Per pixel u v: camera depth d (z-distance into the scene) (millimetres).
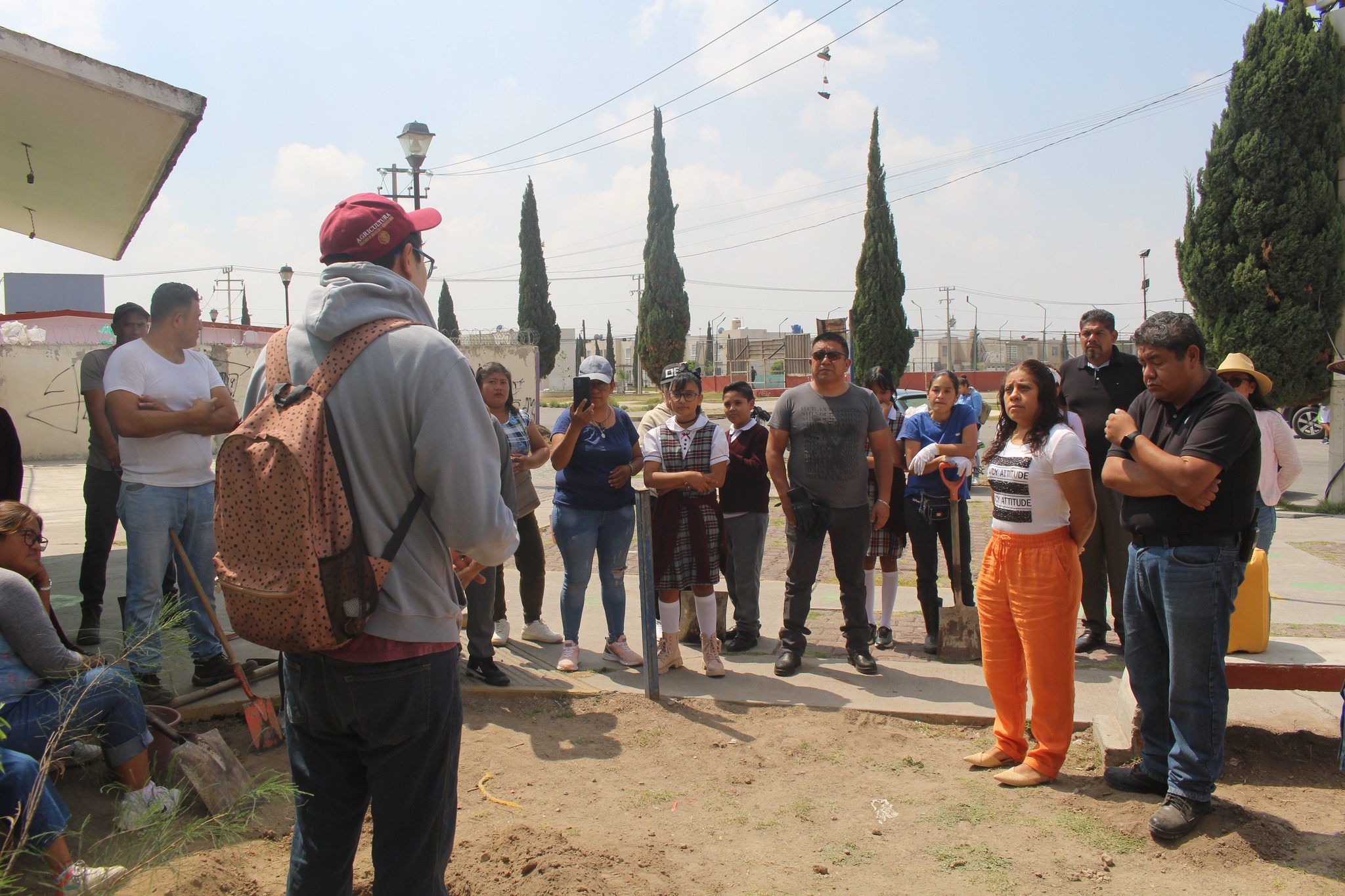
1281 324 11508
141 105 4871
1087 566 5957
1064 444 3943
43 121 5188
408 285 2334
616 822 3740
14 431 4750
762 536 6133
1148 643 3785
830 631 6738
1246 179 11562
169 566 5715
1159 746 3850
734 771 4262
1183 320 3496
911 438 6219
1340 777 4074
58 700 3246
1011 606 4117
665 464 5562
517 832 3521
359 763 2330
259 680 5039
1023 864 3389
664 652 5695
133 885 2893
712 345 64688
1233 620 4281
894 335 23906
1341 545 9594
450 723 2256
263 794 3193
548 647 6156
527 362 26594
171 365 4715
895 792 4055
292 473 2004
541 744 4586
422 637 2170
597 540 5676
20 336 21875
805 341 40219
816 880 3291
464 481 2125
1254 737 4277
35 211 7199
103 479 5684
